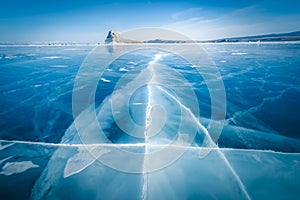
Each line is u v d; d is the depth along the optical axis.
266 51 32.59
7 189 3.63
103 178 3.80
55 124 6.46
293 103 8.18
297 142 5.19
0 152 4.83
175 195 3.41
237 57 25.25
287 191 3.51
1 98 9.44
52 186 3.67
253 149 4.84
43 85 11.90
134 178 3.78
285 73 14.61
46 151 4.84
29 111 7.70
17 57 29.50
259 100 8.61
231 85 11.19
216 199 3.36
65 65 20.22
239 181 3.73
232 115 6.91
